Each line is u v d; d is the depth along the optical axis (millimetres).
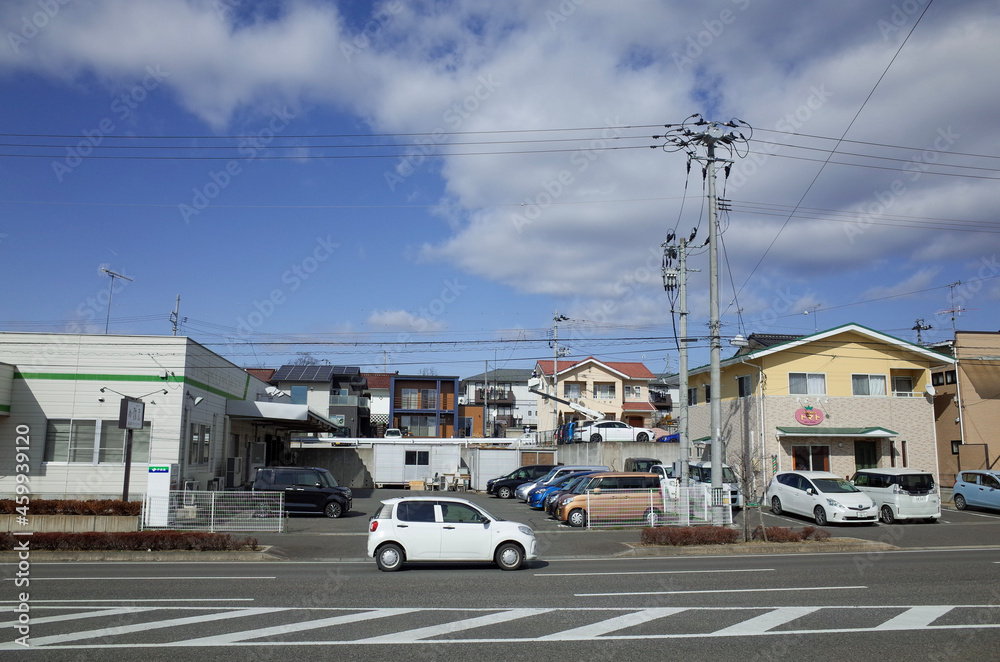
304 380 60656
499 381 75875
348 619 9070
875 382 32188
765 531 18328
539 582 12203
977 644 7930
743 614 9469
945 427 36812
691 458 36719
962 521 24125
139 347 24734
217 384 29297
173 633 8258
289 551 16891
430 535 13820
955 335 36531
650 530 17891
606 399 58969
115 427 24281
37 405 24062
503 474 38562
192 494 19766
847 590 11344
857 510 22453
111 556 15656
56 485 23812
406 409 65688
